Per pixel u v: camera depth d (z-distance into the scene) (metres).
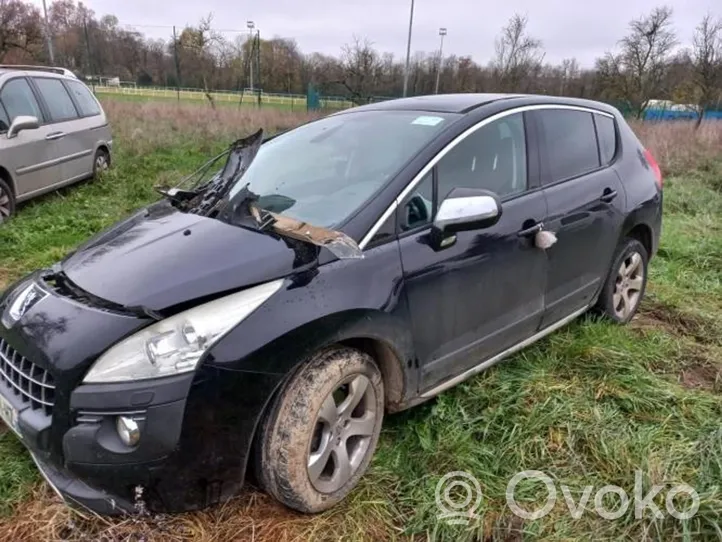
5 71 6.65
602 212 3.58
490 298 2.91
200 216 2.72
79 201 7.23
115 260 2.40
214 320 2.05
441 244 2.62
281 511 2.36
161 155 10.96
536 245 3.07
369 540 2.28
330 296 2.24
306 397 2.18
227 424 2.03
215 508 2.34
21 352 2.18
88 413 1.98
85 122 7.85
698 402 3.16
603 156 3.83
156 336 2.02
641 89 23.77
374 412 2.50
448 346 2.77
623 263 4.00
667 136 14.56
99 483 2.03
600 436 2.82
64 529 2.21
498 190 3.01
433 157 2.73
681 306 4.59
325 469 2.38
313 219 2.56
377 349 2.53
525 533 2.30
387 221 2.50
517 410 2.99
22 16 27.70
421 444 2.73
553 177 3.34
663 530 2.32
